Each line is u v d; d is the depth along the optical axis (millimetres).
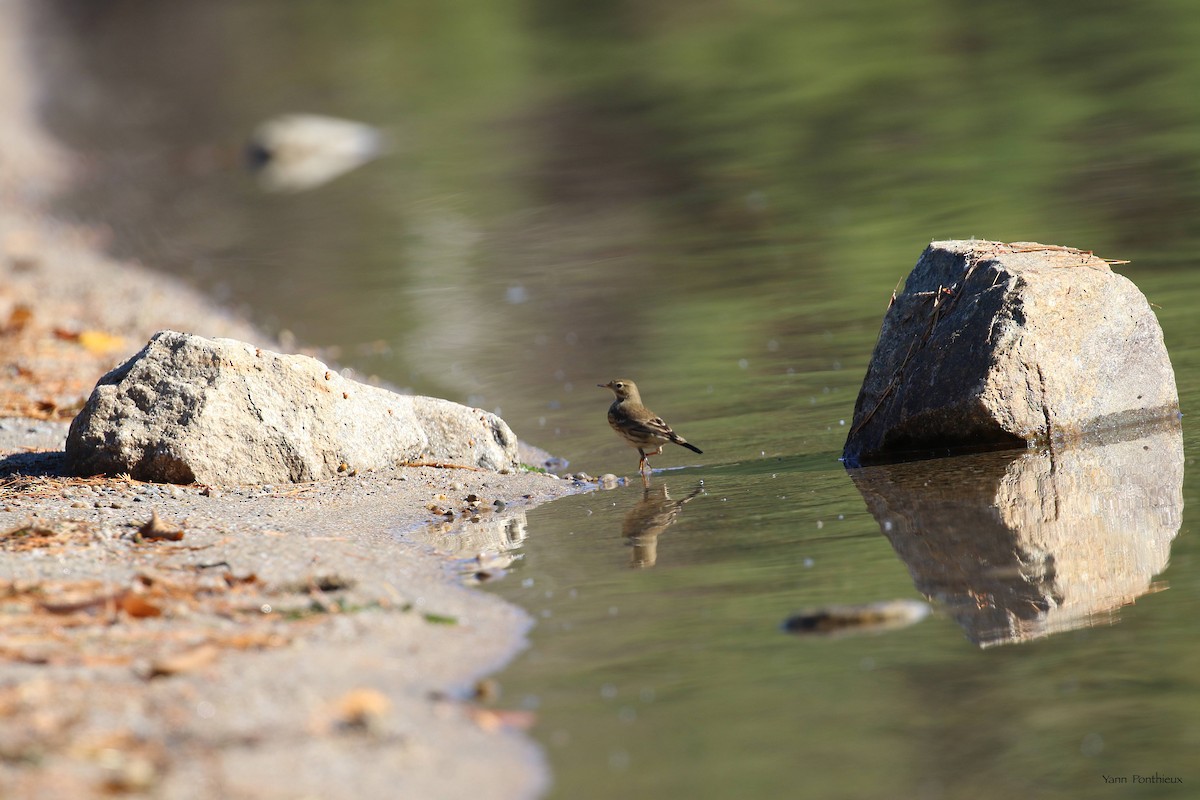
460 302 25203
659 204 32094
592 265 27188
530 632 9328
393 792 6719
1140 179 27203
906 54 45188
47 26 87250
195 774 6633
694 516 12391
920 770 7203
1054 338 13859
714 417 16750
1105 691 8031
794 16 55250
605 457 15781
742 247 26938
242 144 48469
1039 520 11414
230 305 26156
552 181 36188
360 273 28578
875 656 8680
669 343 20844
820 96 41406
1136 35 42469
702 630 9258
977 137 33594
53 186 44125
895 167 32031
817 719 7809
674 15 59688
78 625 8734
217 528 11523
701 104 42906
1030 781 7070
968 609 9430
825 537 11359
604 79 49500
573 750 7469
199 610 9195
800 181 32125
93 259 31453
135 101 60438
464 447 14836
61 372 19141
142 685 7652
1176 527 11000
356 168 42000
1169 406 14359
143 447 13039
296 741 7070
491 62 56344
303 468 13523
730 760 7340
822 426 15805
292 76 60781
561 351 21156
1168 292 19328
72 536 10984
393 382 20078
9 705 7242
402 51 62156
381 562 10836
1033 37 44781
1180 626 8898
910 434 13984
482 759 7227
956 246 14602
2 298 26047
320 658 8359
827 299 22141
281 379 13703
